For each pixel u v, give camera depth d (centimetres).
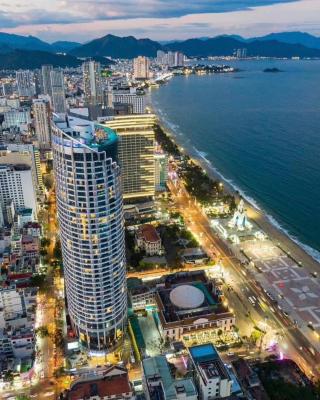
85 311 19538
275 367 19325
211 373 16825
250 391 17825
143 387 17612
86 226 17712
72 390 16388
